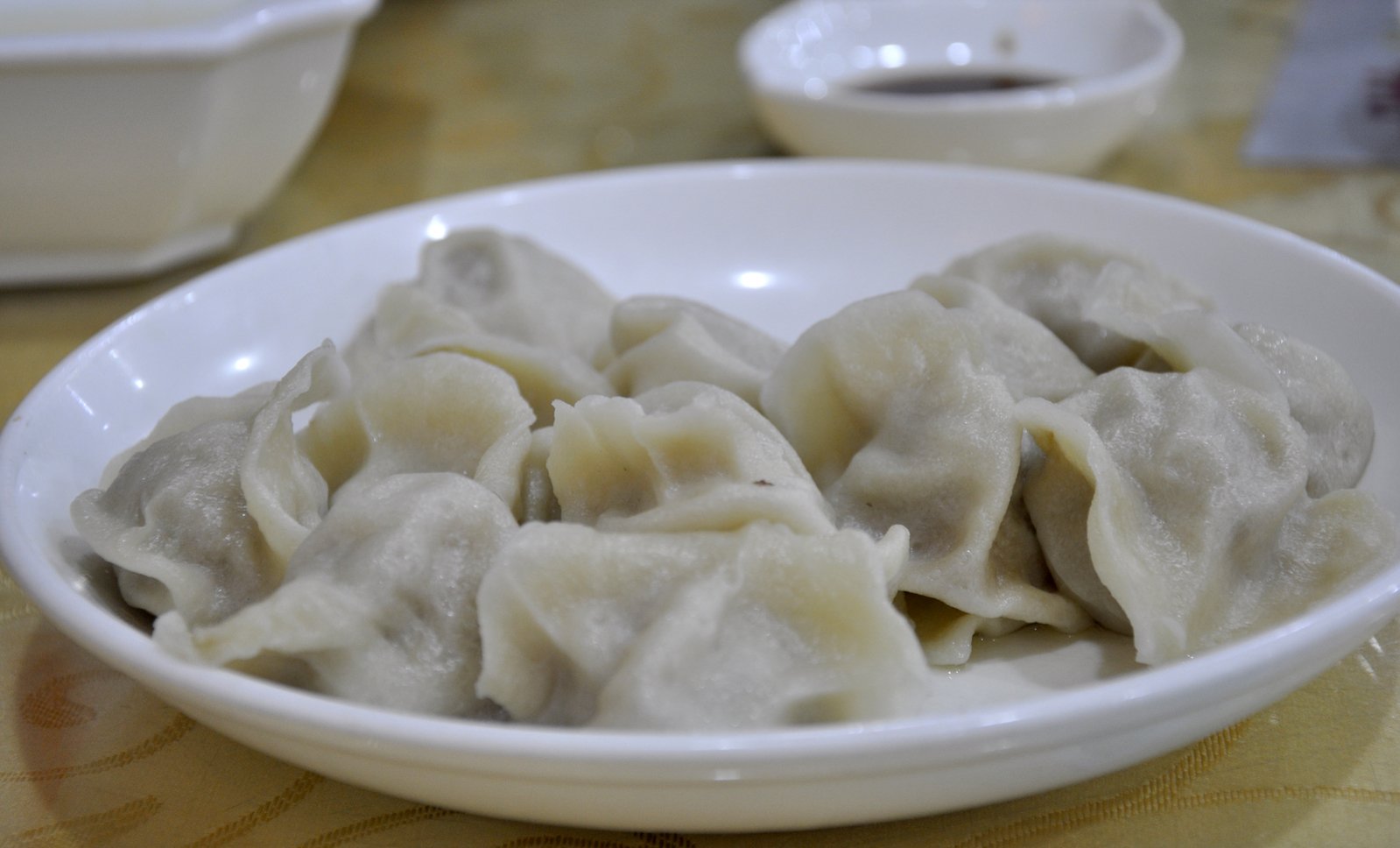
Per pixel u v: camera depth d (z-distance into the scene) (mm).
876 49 643
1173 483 320
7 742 321
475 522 308
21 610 357
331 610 290
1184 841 290
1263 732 310
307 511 328
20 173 471
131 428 375
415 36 830
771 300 452
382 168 619
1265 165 577
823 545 292
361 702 292
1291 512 327
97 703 330
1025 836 291
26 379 453
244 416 355
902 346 344
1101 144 540
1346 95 638
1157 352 360
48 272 509
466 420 343
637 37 812
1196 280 414
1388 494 345
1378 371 369
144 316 391
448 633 300
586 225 463
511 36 821
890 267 453
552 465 322
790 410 349
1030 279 399
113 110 464
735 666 284
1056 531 327
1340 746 307
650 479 320
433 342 380
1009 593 323
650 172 469
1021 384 360
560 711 291
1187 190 557
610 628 290
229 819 301
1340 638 273
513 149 638
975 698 307
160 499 322
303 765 281
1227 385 334
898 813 271
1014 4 641
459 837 295
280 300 420
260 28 472
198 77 465
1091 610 324
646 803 262
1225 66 706
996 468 327
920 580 321
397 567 299
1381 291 377
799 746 251
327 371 345
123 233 498
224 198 513
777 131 562
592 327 427
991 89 616
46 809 306
